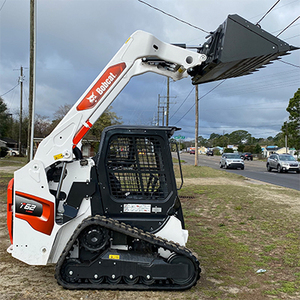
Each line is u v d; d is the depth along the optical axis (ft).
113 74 14.28
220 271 15.51
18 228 12.92
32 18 45.16
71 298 12.05
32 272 14.70
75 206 13.33
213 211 30.25
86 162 13.47
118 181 13.66
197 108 99.14
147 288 12.84
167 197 13.70
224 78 17.87
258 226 24.41
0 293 12.37
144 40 14.52
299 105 158.61
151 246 13.44
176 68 16.25
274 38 14.73
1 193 36.52
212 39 15.43
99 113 14.05
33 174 12.98
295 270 15.69
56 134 13.41
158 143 13.85
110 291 12.80
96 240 12.78
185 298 12.41
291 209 29.81
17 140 193.77
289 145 169.48
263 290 13.39
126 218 13.51
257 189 44.29
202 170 78.54
